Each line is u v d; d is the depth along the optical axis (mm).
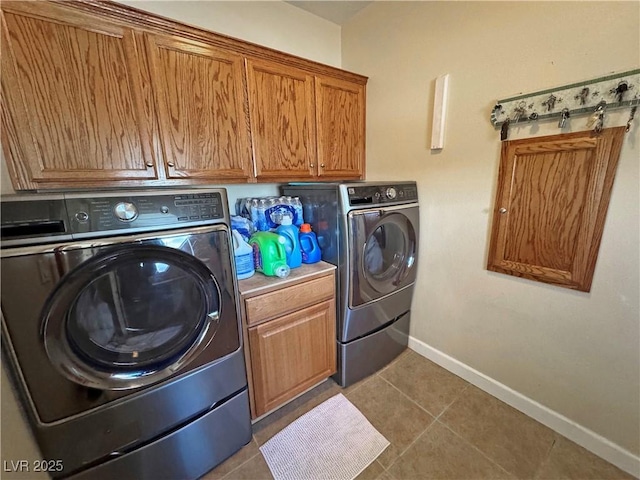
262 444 1370
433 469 1239
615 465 1219
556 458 1265
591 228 1144
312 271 1495
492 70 1355
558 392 1363
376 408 1570
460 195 1591
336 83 1852
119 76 1146
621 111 1021
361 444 1360
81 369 872
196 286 1072
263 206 1764
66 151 1090
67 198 783
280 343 1426
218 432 1230
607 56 1027
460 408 1555
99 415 924
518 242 1386
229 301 1137
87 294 870
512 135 1325
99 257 834
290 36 1909
